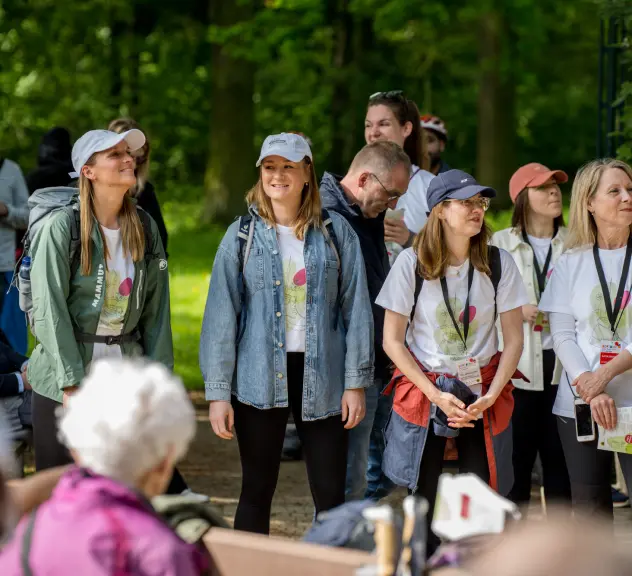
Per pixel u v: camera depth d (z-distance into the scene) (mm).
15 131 39062
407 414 6949
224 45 33125
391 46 38344
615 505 9570
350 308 7172
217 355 7000
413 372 6891
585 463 7320
